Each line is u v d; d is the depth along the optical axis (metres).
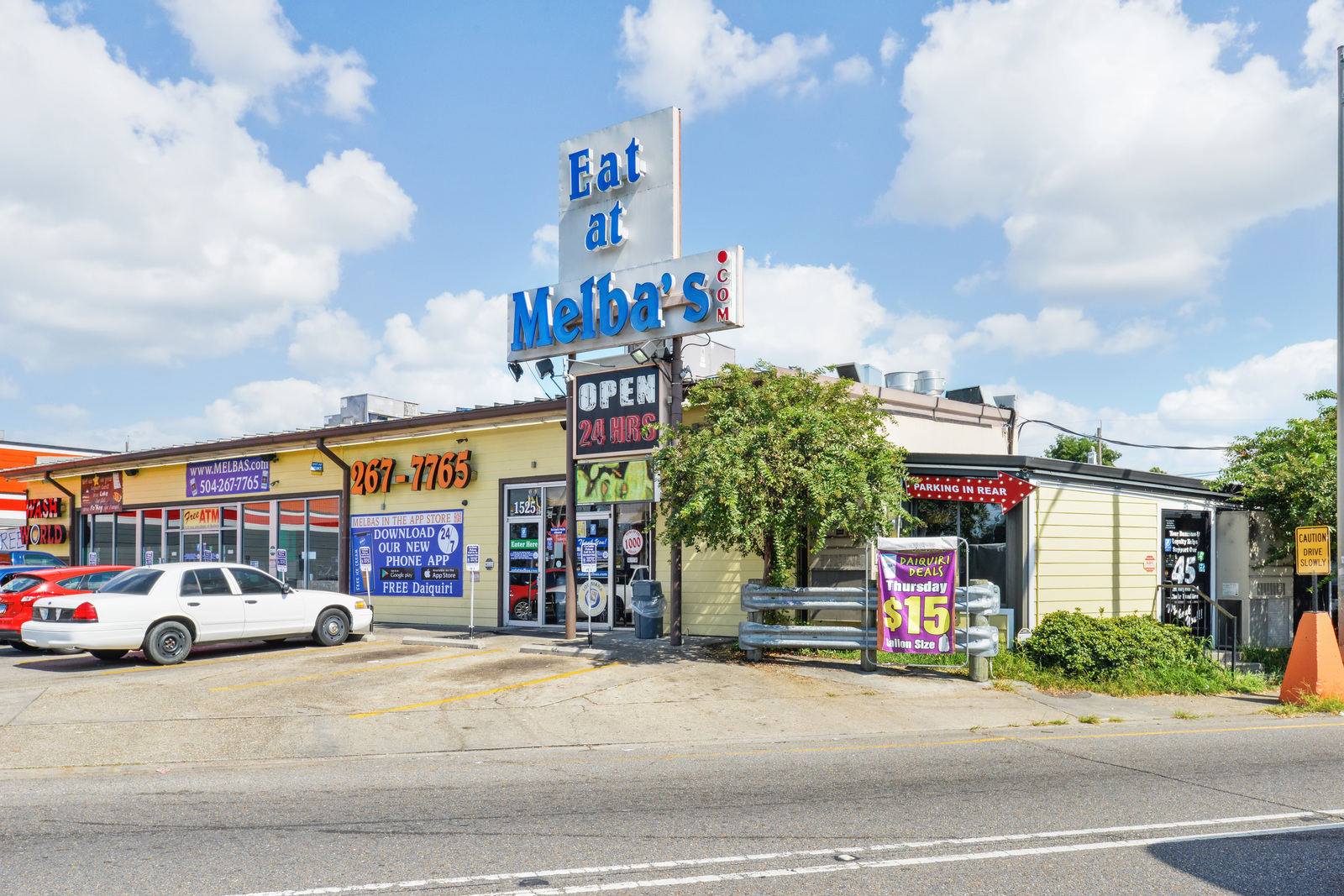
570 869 5.44
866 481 13.62
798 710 11.18
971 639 13.04
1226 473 17.52
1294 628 18.97
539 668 13.68
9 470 31.56
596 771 8.33
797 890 5.09
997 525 15.32
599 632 18.23
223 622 15.16
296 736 9.91
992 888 5.11
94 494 29.98
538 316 17.55
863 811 6.78
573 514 16.70
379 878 5.29
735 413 13.93
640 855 5.71
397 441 22.39
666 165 16.84
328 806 7.02
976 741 9.70
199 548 26.83
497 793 7.45
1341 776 7.97
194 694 11.98
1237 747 9.34
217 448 25.78
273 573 24.78
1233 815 6.66
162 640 14.43
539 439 20.00
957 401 21.66
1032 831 6.24
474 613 19.77
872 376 21.00
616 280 16.56
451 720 10.60
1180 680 13.17
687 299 15.39
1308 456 16.75
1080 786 7.59
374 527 22.69
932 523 15.83
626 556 18.48
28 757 8.98
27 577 17.05
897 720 10.79
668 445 14.37
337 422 27.00
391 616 22.14
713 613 17.14
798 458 13.35
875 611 14.30
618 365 16.58
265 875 5.36
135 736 9.80
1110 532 16.12
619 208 17.25
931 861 5.59
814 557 16.16
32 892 5.11
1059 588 15.38
